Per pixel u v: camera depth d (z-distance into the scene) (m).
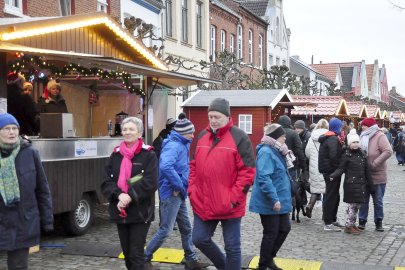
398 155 30.44
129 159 6.00
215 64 25.98
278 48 44.44
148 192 5.93
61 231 9.58
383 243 9.12
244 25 36.06
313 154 11.22
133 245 5.99
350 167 9.69
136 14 21.12
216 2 30.77
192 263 7.38
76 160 9.34
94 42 11.12
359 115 31.88
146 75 11.44
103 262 7.73
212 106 5.97
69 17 9.62
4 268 7.32
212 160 5.91
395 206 13.56
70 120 9.46
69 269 7.35
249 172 5.91
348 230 9.91
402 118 61.31
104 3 18.69
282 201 6.84
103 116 13.29
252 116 19.38
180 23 26.14
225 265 6.09
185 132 7.26
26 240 5.18
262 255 6.89
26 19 9.23
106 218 11.25
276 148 6.86
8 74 9.69
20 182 5.16
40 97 11.16
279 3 44.50
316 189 11.21
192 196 6.09
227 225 5.99
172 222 7.18
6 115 5.21
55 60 9.78
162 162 7.08
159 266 7.55
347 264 7.48
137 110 13.02
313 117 26.23
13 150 5.21
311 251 8.51
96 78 12.52
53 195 8.75
